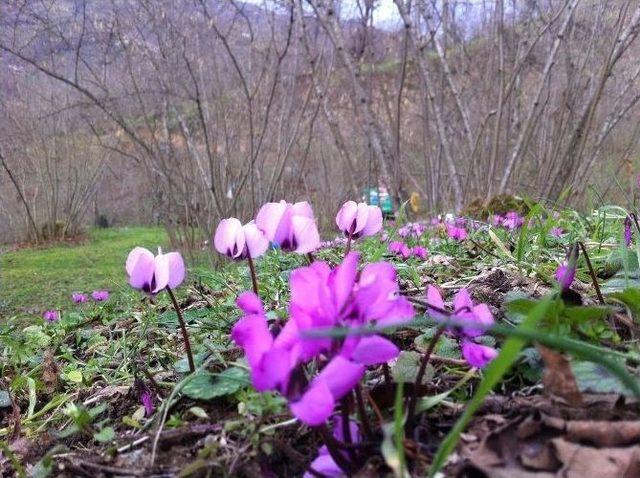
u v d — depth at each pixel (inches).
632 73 253.6
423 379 45.4
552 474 29.1
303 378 30.4
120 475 42.0
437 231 163.2
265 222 51.5
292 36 277.6
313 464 35.4
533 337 25.1
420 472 32.8
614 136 249.3
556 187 212.8
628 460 28.6
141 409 54.4
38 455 52.7
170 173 276.8
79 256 467.5
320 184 330.0
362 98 236.2
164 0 262.4
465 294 41.2
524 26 246.7
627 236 65.0
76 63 247.6
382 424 36.1
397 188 239.5
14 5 259.9
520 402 38.8
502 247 88.1
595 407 34.0
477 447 33.9
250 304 41.2
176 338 79.9
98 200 682.8
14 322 205.5
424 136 265.9
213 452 40.3
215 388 48.5
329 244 151.8
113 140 539.5
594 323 45.5
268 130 293.9
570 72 227.3
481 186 246.8
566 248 93.2
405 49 237.8
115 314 115.3
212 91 291.4
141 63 279.3
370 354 32.6
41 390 73.5
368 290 32.2
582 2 237.5
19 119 476.4
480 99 261.6
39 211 587.2
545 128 246.2
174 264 51.0
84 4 259.6
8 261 461.7
